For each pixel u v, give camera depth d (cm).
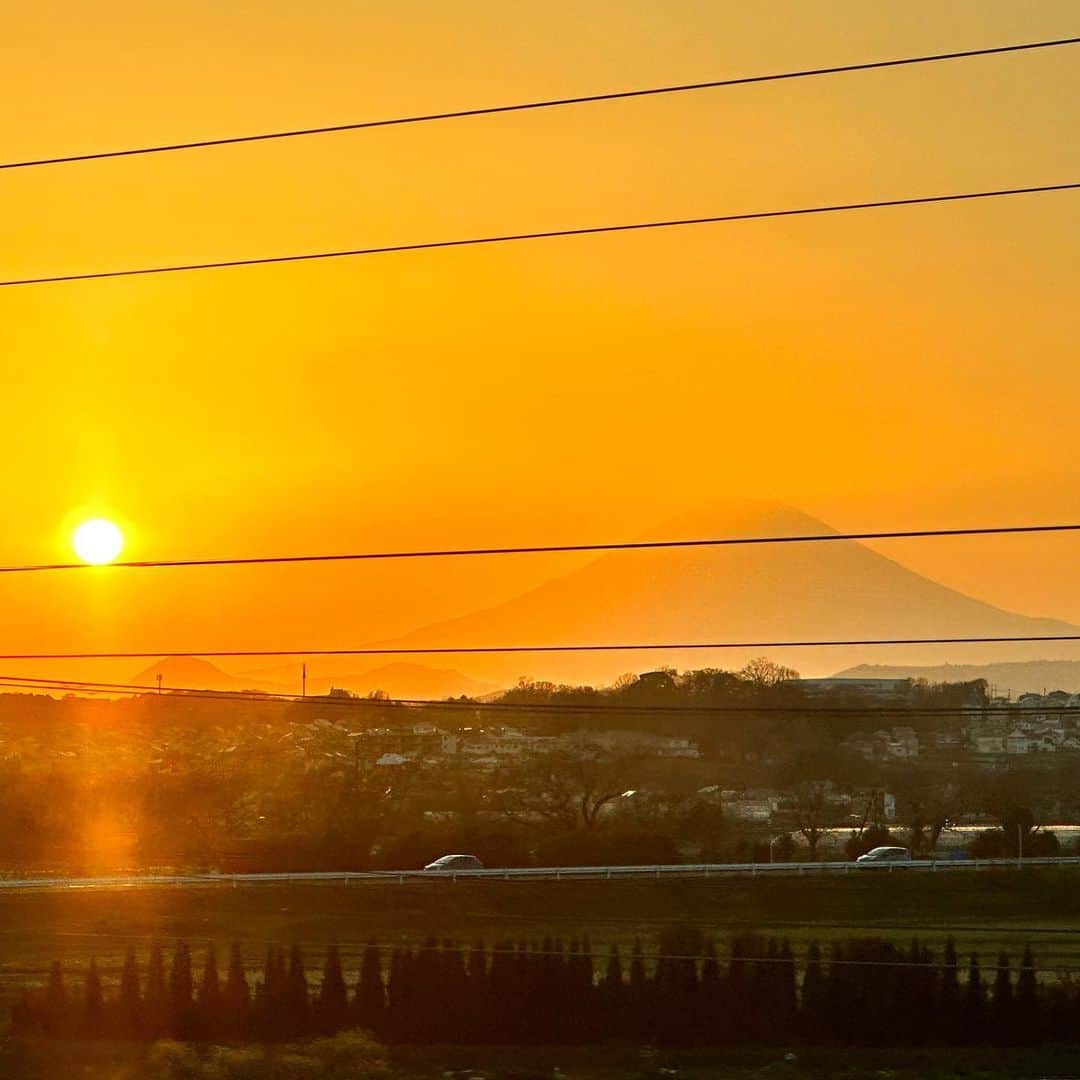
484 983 10381
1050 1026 10219
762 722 19025
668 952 11144
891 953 10575
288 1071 9356
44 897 12294
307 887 12725
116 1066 9400
